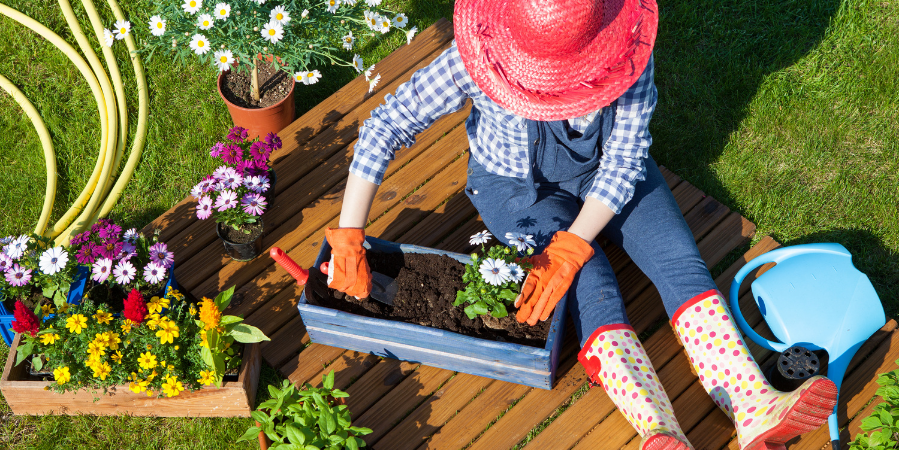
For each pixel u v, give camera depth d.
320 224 2.99
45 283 2.50
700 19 3.71
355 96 3.37
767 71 3.51
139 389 2.33
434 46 3.57
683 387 2.55
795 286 2.57
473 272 2.31
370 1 2.93
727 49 3.61
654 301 2.77
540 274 2.25
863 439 2.27
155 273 2.52
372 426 2.51
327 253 2.49
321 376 2.62
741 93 3.44
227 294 2.46
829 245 2.64
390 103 2.31
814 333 2.51
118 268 2.48
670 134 3.30
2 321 2.56
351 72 3.60
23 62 3.59
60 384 2.34
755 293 2.67
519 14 1.83
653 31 1.98
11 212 3.17
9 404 2.49
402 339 2.43
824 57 3.54
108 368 2.27
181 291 2.82
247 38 2.80
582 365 2.57
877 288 2.87
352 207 2.33
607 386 2.33
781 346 2.55
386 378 2.60
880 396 2.47
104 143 3.29
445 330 2.33
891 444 2.18
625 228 2.52
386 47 3.65
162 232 2.97
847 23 3.64
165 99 3.46
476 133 2.53
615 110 2.26
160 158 3.29
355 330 2.46
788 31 3.65
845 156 3.22
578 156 2.39
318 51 2.95
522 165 2.45
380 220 3.00
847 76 3.47
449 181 3.10
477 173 2.61
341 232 2.28
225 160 2.77
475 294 2.29
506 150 2.42
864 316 2.52
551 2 1.77
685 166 3.22
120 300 2.61
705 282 2.41
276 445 2.21
